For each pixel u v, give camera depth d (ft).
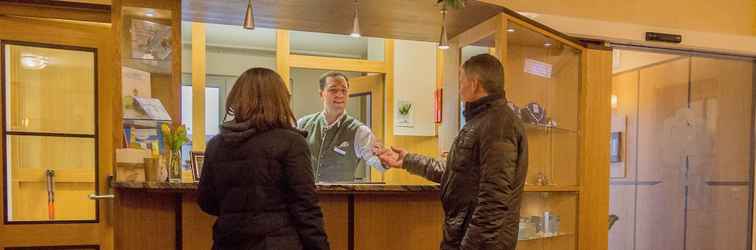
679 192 14.05
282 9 8.91
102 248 10.19
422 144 14.37
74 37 10.08
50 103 9.98
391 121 13.88
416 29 10.19
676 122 13.98
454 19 9.23
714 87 14.11
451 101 10.41
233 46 13.20
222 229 5.47
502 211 6.11
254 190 5.39
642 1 12.15
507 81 8.92
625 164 13.62
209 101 13.00
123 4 7.81
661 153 13.91
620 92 13.46
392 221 8.63
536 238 9.75
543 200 10.02
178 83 8.13
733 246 14.11
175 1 8.14
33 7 9.87
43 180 9.91
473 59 6.69
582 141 10.55
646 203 13.75
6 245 9.60
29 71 9.84
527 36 9.39
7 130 9.64
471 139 6.45
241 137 5.42
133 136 7.79
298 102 13.39
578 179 10.55
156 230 7.35
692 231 14.14
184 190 7.22
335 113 12.34
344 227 8.29
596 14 11.76
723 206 14.21
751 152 13.93
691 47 12.59
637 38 11.89
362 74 13.96
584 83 10.58
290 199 5.54
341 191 7.83
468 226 6.31
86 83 10.19
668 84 13.85
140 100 7.73
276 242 5.41
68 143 10.11
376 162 11.87
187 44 12.21
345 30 10.54
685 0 12.55
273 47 13.43
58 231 9.95
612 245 13.39
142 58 8.02
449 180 6.71
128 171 7.34
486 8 8.50
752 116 13.98
